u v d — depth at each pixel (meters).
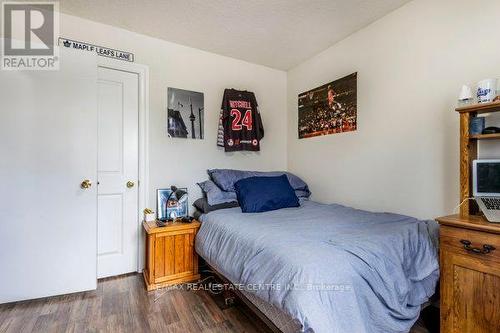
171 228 2.18
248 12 2.12
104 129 2.33
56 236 1.97
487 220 1.28
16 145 1.87
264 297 1.20
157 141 2.53
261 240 1.47
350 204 2.49
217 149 2.87
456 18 1.72
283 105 3.34
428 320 1.63
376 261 1.23
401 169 2.05
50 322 1.64
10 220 1.85
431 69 1.86
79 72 2.06
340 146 2.59
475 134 1.40
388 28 2.14
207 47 2.72
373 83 2.26
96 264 2.10
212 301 1.92
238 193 2.44
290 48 2.75
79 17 2.21
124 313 1.75
